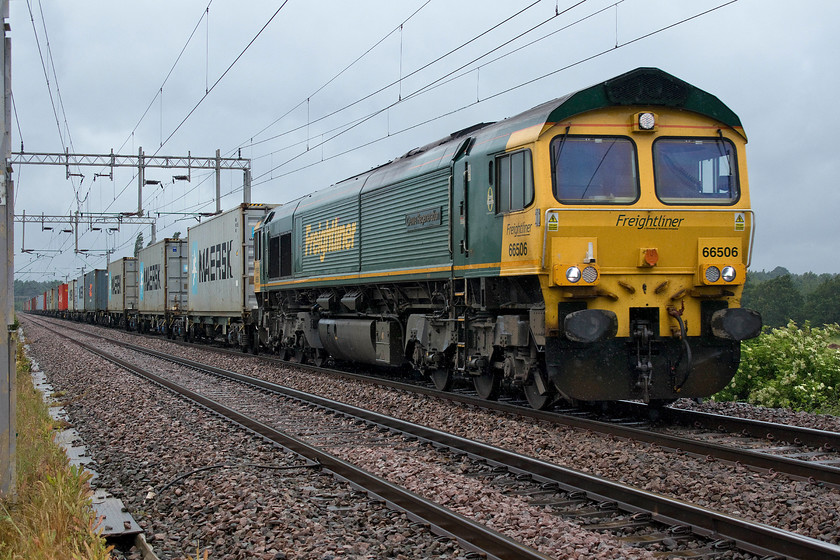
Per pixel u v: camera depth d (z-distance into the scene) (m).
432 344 13.18
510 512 6.12
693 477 7.11
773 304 35.53
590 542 5.36
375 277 14.81
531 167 9.76
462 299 11.96
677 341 9.95
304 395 13.04
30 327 54.59
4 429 6.19
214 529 5.95
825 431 8.56
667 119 9.97
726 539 5.38
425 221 12.89
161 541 5.84
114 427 10.90
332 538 5.66
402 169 14.06
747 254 10.03
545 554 5.21
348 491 7.00
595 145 9.79
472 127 12.62
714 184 10.05
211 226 29.12
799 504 6.17
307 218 18.58
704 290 9.88
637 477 7.21
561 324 9.54
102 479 7.80
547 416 10.02
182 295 36.41
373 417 10.69
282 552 5.38
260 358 21.86
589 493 6.63
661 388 9.88
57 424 10.83
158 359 23.05
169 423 10.98
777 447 8.54
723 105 10.09
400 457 8.36
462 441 8.59
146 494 7.22
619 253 9.64
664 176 9.90
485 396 11.97
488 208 10.87
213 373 18.31
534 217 9.63
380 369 18.72
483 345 11.48
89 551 4.93
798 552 4.96
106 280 57.06
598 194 9.70
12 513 5.93
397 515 6.23
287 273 20.02
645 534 5.68
